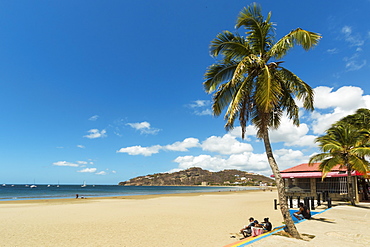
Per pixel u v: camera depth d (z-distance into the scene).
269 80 8.88
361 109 26.31
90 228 14.02
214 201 36.03
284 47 9.85
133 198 46.47
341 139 19.95
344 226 10.84
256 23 10.11
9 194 74.69
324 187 25.02
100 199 43.84
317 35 8.74
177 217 18.34
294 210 17.92
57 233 12.69
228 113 10.17
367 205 19.83
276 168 9.54
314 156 20.53
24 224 15.46
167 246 10.16
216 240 11.11
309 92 10.28
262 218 17.70
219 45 10.72
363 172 18.52
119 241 10.98
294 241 7.94
